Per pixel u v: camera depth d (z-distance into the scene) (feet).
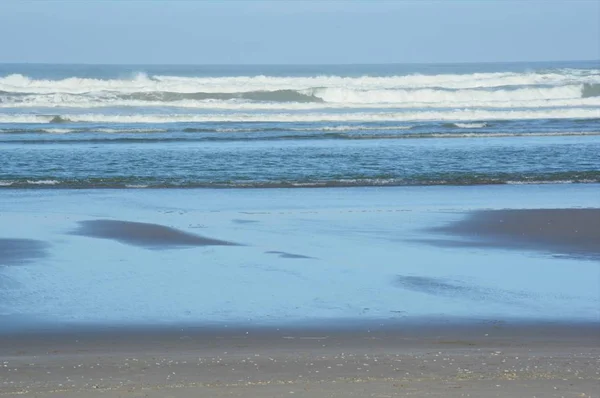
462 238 69.15
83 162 117.39
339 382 32.53
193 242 66.59
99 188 99.35
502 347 39.11
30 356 37.24
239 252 62.69
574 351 38.37
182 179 105.29
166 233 69.97
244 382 32.58
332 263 58.90
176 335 41.16
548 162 122.01
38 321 43.55
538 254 63.16
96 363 35.83
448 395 30.55
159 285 52.19
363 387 31.71
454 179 107.04
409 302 48.14
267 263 58.80
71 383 32.48
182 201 90.17
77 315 44.88
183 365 35.42
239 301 48.24
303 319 44.32
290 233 70.74
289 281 53.36
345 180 105.40
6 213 80.84
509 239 68.95
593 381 32.76
